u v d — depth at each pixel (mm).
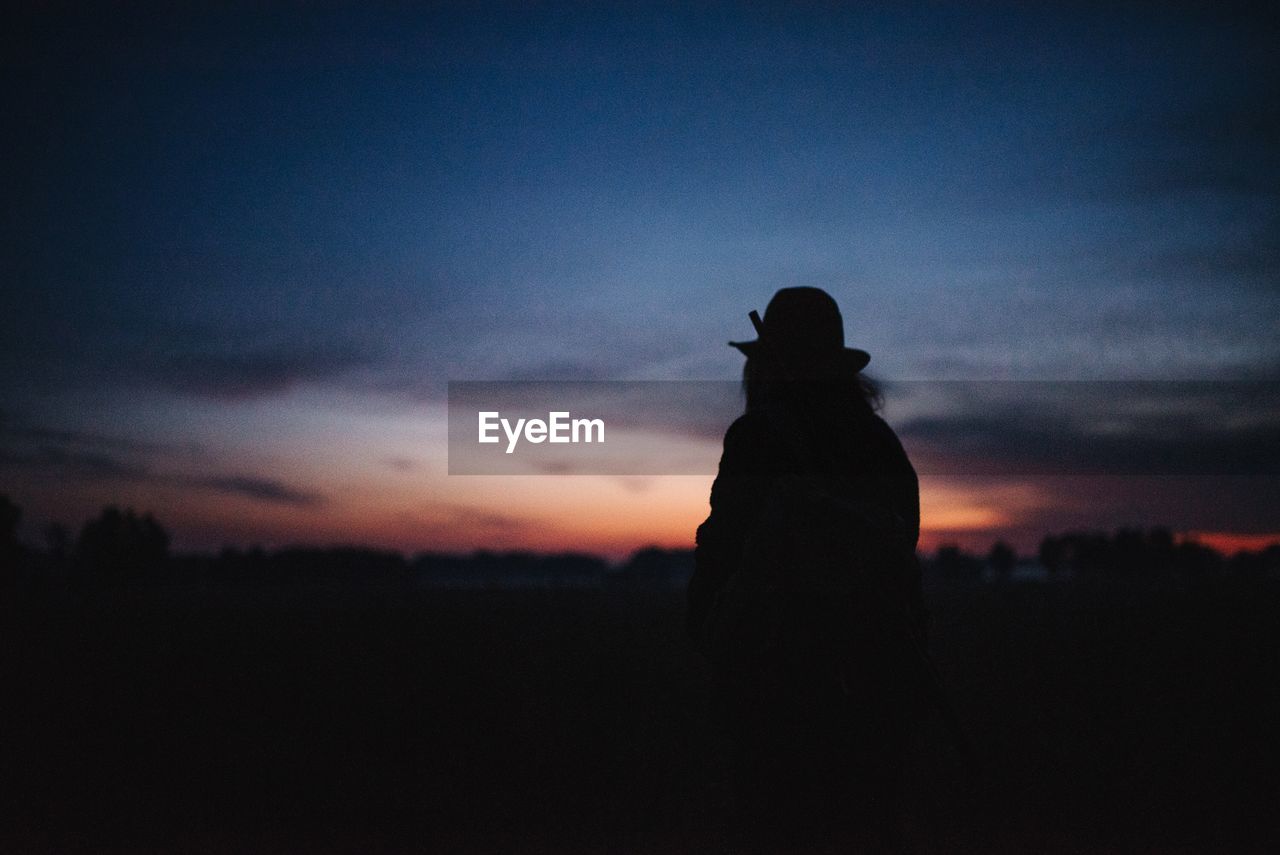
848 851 2088
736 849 2219
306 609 30734
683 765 5957
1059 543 109438
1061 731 6594
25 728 7105
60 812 4695
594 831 4340
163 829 4371
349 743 6574
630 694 8773
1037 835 4102
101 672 10602
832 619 2129
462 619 22156
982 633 14742
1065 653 11273
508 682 9562
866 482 2279
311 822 4527
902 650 2158
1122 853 3771
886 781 2150
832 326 2410
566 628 18031
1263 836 4055
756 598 2131
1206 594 22797
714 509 2238
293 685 9430
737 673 2148
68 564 105188
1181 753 5805
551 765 5895
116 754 6195
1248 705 7258
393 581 138000
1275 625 13141
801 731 2104
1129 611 19172
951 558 121188
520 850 3965
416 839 4188
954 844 3943
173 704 8203
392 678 9938
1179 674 9031
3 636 16453
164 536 114375
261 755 6176
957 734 2137
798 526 2160
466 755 6168
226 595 64625
